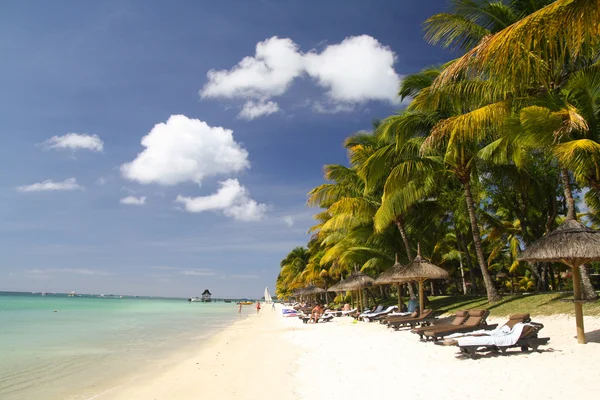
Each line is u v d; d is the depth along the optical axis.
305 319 28.88
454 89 13.81
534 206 24.89
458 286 43.41
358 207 23.45
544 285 25.62
